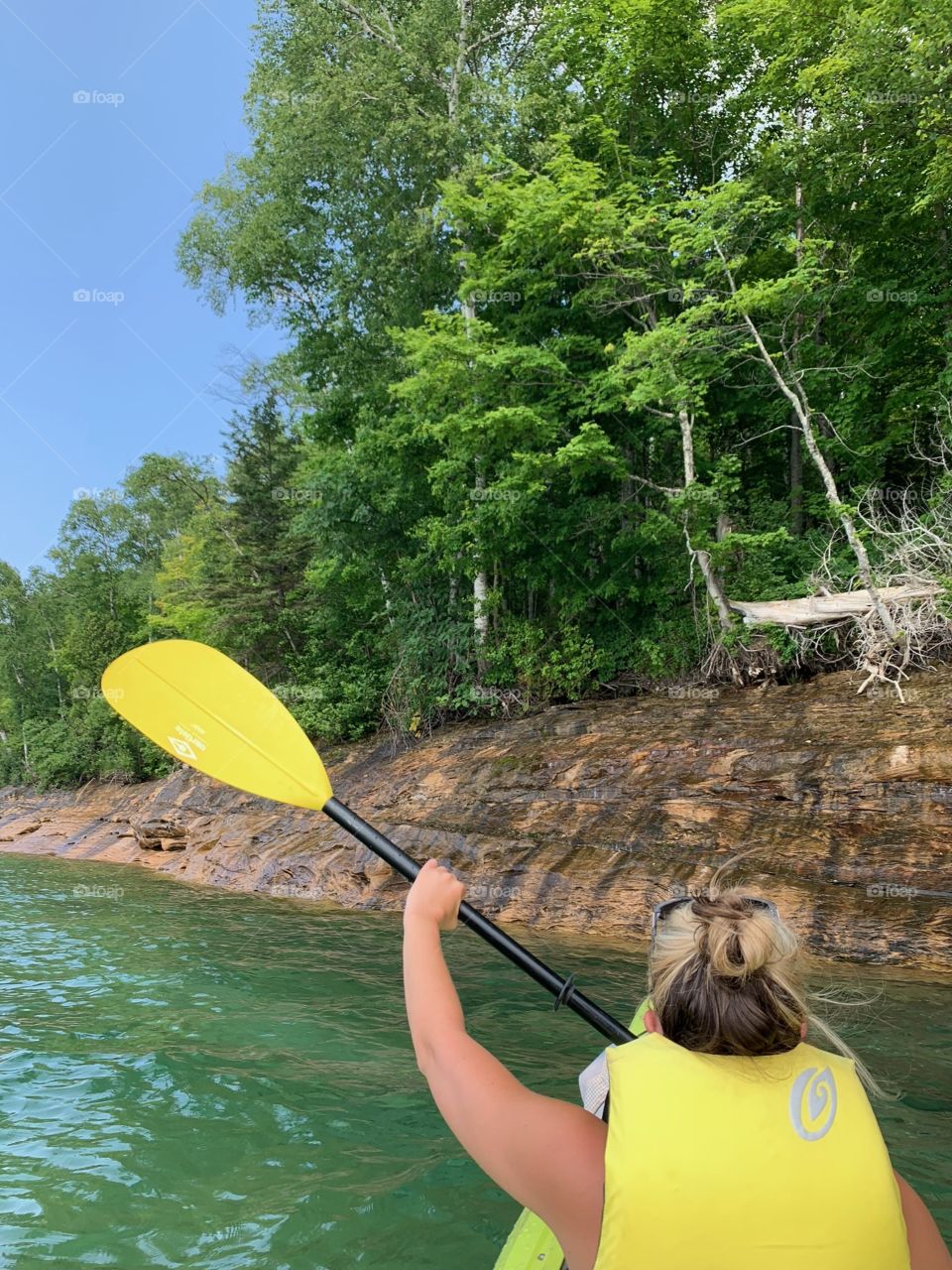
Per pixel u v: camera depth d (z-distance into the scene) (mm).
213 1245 2553
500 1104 1056
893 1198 1043
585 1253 1008
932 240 12766
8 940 8055
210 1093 3891
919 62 10602
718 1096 1047
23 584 40375
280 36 15820
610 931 8039
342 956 7227
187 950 7547
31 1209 2781
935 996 5652
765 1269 962
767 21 12812
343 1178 3004
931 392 11781
